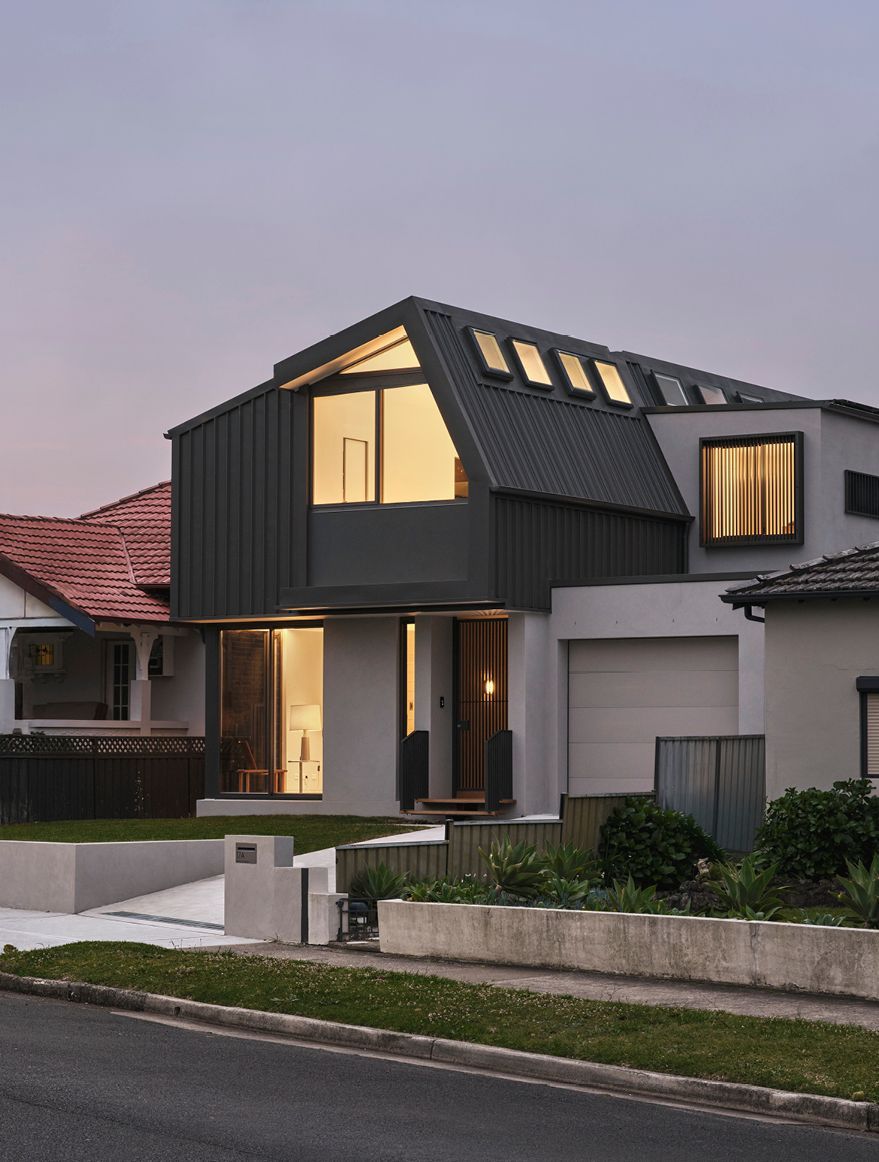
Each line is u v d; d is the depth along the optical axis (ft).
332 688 91.20
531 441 87.81
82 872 65.36
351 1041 41.27
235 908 58.65
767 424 95.30
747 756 72.84
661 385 101.60
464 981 47.42
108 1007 46.78
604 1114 34.09
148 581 97.71
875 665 66.59
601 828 67.46
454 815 85.71
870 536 98.58
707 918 47.24
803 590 67.00
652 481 95.55
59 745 90.33
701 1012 41.47
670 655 84.79
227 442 93.50
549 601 86.84
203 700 98.63
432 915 52.85
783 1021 40.40
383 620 89.81
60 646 104.42
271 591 91.15
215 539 93.66
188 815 95.86
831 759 67.05
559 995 44.27
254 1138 30.66
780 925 45.78
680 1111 34.71
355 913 57.11
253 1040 41.73
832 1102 33.91
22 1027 42.88
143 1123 31.60
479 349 87.71
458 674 90.38
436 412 86.28
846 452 96.68
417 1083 36.68
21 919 63.26
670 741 70.13
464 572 84.38
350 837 78.13
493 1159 29.76
